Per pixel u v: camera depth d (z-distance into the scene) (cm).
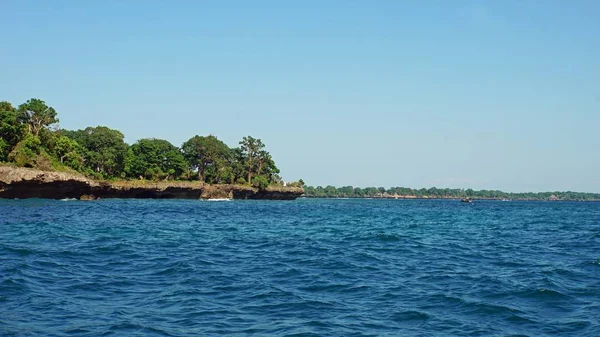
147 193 15638
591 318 1524
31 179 9425
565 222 7019
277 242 3572
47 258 2453
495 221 7175
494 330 1405
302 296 1780
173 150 18038
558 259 2834
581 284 2053
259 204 14438
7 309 1510
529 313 1585
